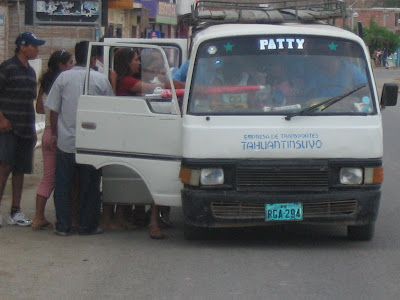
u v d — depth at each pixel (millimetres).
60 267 8445
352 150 8750
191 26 10867
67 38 23562
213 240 9508
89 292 7711
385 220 10531
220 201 8766
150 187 9133
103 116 9148
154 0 36875
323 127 8758
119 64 9867
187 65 9758
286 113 8820
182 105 9148
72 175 9602
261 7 10414
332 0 10977
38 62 19203
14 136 9852
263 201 8727
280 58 9086
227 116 8805
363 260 8633
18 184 10109
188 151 8773
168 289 7758
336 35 9195
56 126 9547
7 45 23391
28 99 9898
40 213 9945
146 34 35344
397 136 20422
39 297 7598
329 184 8758
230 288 7766
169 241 9484
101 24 22562
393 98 9258
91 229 9742
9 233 9758
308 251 8992
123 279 8062
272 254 8875
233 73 9023
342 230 10000
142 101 9039
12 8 23500
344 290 7711
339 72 9070
